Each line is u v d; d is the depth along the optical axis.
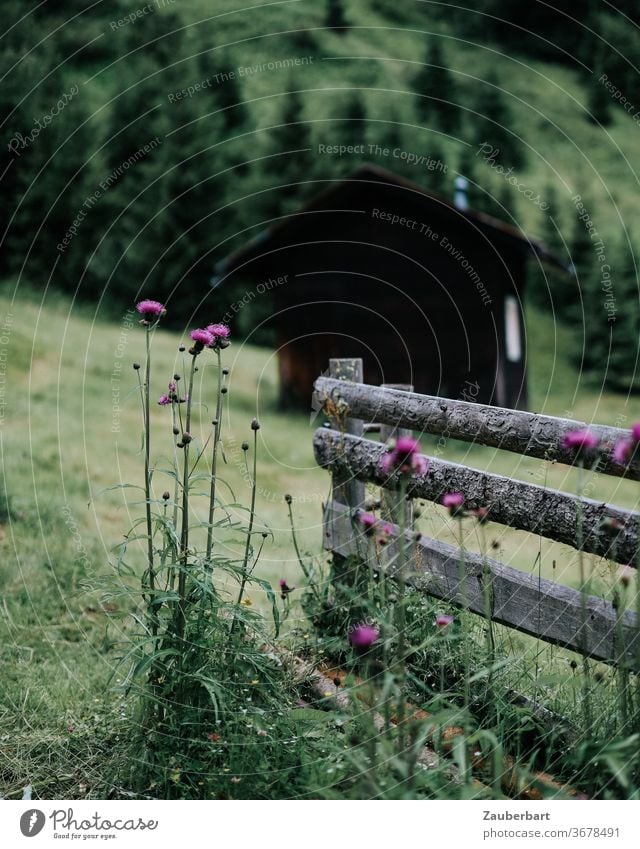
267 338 27.03
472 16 56.12
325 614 4.05
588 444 2.55
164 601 2.89
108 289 25.47
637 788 2.58
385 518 3.96
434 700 2.67
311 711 3.06
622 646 2.60
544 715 2.99
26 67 28.17
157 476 8.71
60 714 3.62
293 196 29.86
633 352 26.02
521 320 19.39
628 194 39.84
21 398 11.09
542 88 48.94
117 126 28.16
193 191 27.62
